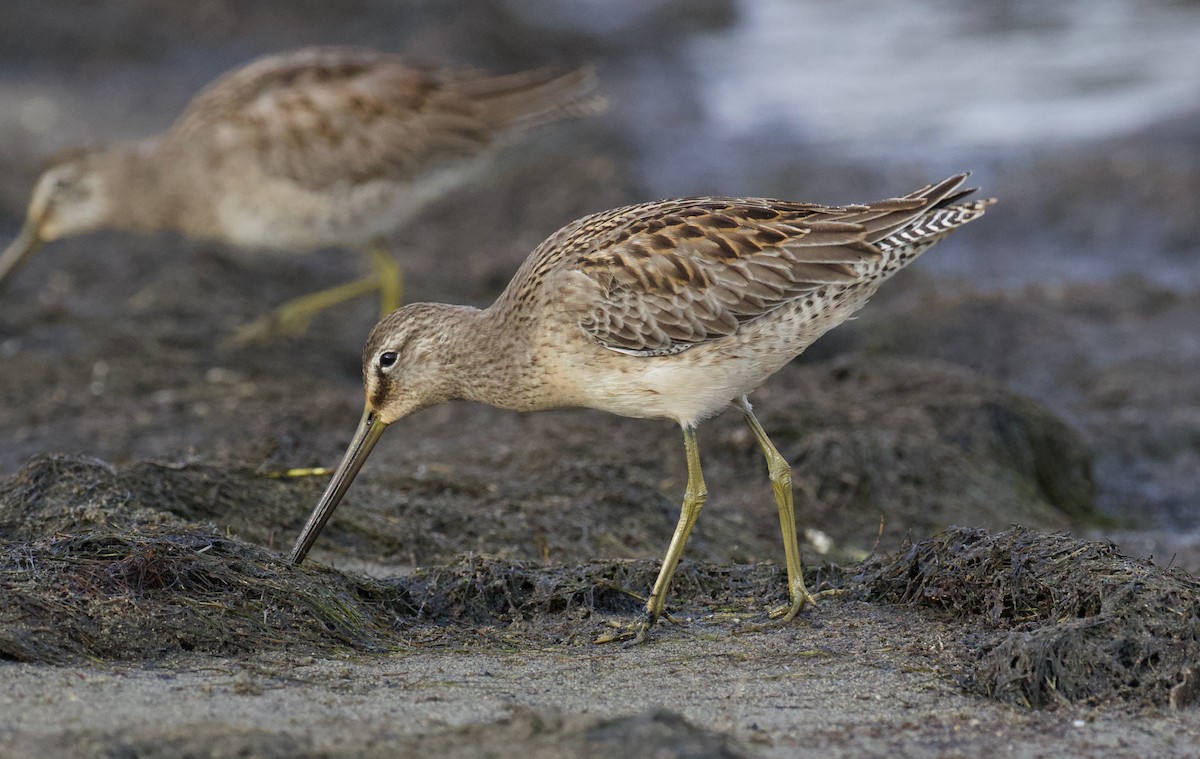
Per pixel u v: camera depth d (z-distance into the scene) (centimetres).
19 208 2167
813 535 1238
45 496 968
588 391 948
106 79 2917
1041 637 766
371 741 656
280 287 1894
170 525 898
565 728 656
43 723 657
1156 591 796
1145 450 1547
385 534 1070
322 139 1577
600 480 1219
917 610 888
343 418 1425
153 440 1354
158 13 3158
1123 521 1432
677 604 925
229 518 1033
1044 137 2469
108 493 970
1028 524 1311
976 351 1753
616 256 926
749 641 849
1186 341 1780
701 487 918
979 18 3238
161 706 689
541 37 3108
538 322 940
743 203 958
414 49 2983
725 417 1387
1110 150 2369
